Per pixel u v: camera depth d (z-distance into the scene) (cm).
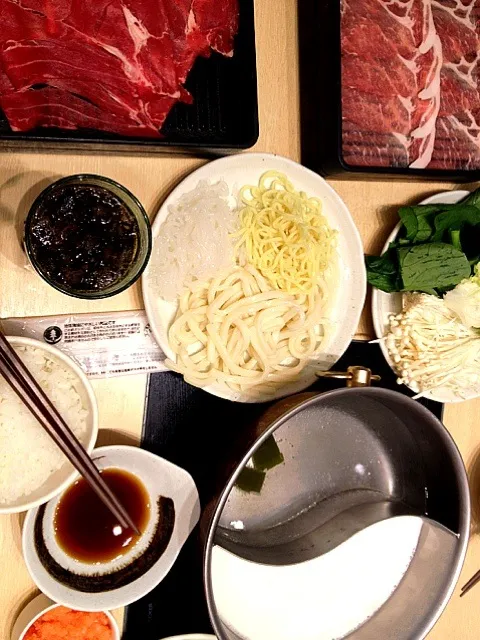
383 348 46
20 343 35
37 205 34
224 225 41
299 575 42
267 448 43
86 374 40
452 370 45
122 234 37
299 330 43
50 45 35
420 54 44
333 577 43
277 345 43
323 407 44
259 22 43
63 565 39
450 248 43
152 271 40
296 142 45
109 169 41
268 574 42
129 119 38
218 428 44
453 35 45
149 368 42
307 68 44
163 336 40
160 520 41
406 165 44
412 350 45
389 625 42
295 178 43
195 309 41
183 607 43
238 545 41
